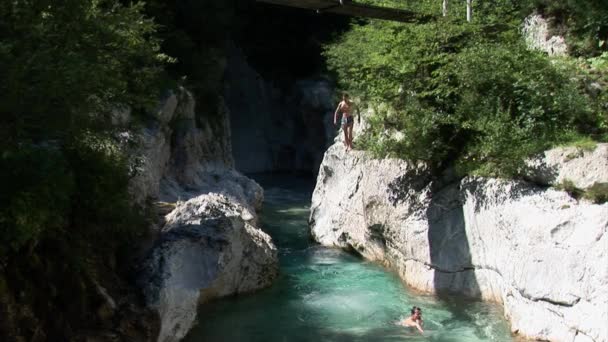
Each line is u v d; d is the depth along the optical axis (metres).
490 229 10.59
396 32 13.57
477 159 11.38
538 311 9.14
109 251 9.02
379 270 13.80
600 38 13.09
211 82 21.47
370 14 13.36
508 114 10.73
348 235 15.48
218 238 10.65
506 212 10.09
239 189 18.67
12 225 6.18
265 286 12.44
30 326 6.59
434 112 11.96
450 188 11.80
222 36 23.70
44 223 6.68
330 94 29.38
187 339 9.63
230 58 32.66
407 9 14.50
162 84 15.47
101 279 8.37
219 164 20.12
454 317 10.62
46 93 6.27
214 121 21.33
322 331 10.10
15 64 5.98
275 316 10.80
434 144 11.94
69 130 7.11
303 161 32.78
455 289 11.48
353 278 13.18
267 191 27.23
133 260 9.53
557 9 13.91
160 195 14.55
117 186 8.65
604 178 8.76
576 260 8.52
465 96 11.44
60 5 6.94
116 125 8.66
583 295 8.32
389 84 12.67
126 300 8.44
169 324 8.91
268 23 32.62
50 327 6.99
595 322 8.02
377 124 13.37
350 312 11.02
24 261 6.94
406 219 12.58
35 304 6.89
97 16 7.50
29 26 6.38
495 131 10.59
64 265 7.50
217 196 13.16
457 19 13.07
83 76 6.45
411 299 11.66
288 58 33.00
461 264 11.43
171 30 20.00
